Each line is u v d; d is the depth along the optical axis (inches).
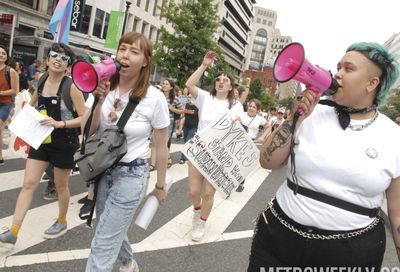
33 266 130.6
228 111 159.5
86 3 1112.8
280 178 372.8
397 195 72.6
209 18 964.0
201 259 157.0
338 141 71.7
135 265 126.4
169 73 965.8
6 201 184.4
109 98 104.1
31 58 772.0
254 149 159.8
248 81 275.1
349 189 70.7
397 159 70.1
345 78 70.7
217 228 195.6
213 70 931.3
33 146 132.4
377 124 72.2
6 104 236.8
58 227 155.1
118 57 99.9
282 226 77.7
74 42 1106.7
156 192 116.6
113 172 104.5
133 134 102.3
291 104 76.4
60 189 150.3
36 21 979.9
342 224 71.4
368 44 70.7
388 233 226.7
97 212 111.9
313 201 72.7
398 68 71.1
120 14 735.7
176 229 184.5
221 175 159.5
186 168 333.7
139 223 113.3
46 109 142.5
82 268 134.4
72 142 142.5
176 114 392.8
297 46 65.1
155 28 1469.0
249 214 229.9
